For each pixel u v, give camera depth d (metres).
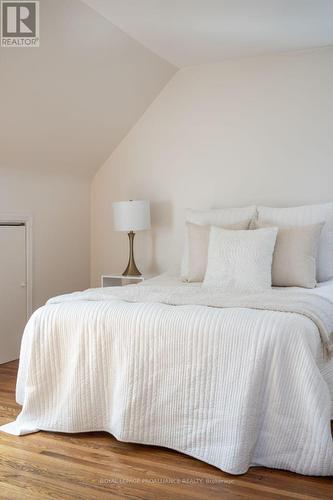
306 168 4.07
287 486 2.07
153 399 2.42
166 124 4.58
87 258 4.91
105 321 2.56
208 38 3.77
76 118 4.03
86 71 3.66
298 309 2.44
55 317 2.69
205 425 2.30
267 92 4.18
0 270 3.88
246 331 2.27
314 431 2.13
